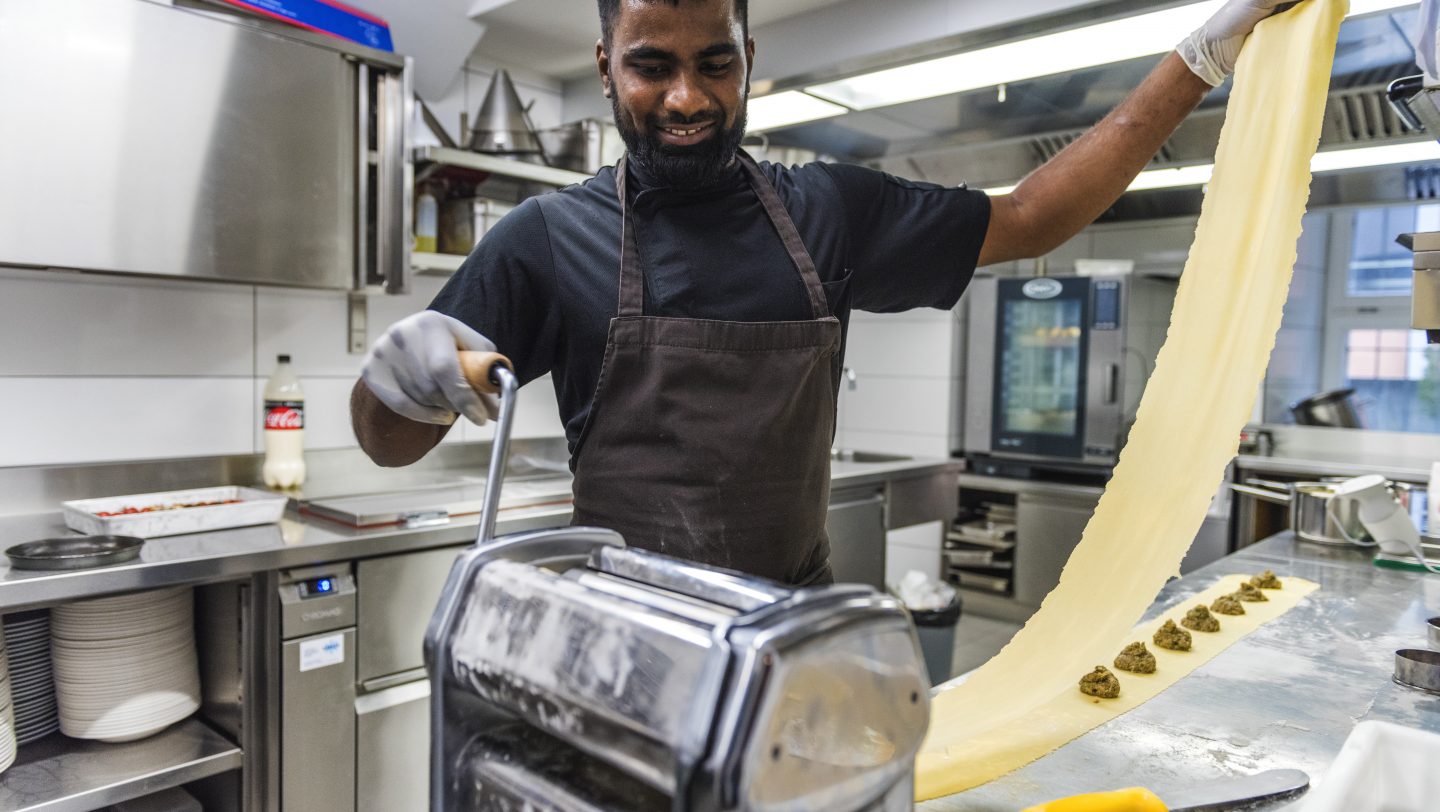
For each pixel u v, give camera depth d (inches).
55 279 91.1
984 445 178.5
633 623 21.0
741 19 42.9
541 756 25.2
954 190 53.4
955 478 153.8
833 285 48.3
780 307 46.6
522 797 24.0
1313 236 190.2
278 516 88.6
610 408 45.6
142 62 81.4
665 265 46.2
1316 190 131.8
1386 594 76.3
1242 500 154.4
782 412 45.4
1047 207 52.7
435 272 120.6
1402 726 43.1
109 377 95.1
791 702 19.1
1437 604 73.0
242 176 88.0
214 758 75.4
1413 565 85.3
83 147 78.8
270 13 89.7
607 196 48.2
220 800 81.4
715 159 44.4
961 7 94.9
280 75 90.0
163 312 98.3
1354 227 189.6
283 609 77.2
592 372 46.7
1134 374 166.2
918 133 134.4
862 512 131.6
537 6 109.7
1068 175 52.5
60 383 92.2
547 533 27.7
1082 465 165.2
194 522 82.4
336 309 111.8
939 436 182.2
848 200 50.4
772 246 47.5
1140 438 50.8
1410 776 40.1
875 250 50.7
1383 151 109.0
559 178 112.0
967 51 97.5
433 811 25.7
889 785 22.1
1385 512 88.1
